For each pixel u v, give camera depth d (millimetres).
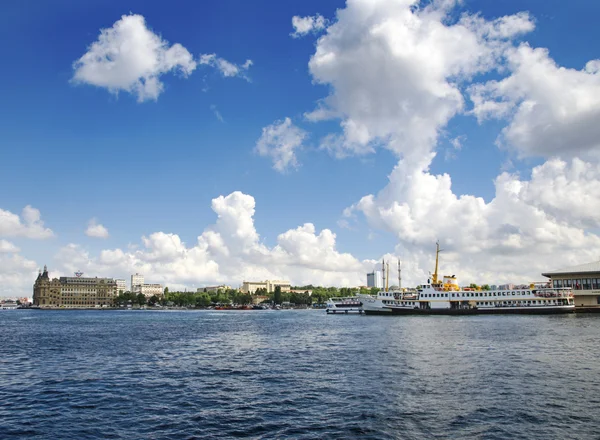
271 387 55344
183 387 56312
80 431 39656
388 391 51281
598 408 43469
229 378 61812
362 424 39844
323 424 40188
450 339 100875
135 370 69250
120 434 38781
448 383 54656
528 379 56094
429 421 40281
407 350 84000
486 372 60844
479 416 41469
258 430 39031
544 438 35875
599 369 61906
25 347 101312
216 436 37781
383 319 193000
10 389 56219
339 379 58781
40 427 40906
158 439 37344
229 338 121500
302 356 81688
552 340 94688
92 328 169375
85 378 62938
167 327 173500
